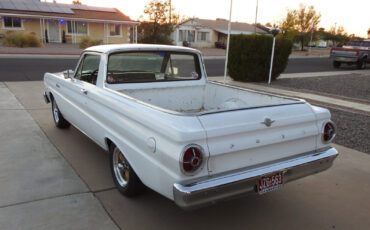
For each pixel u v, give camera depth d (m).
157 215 3.06
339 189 3.73
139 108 2.84
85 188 3.51
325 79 13.88
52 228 2.79
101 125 3.54
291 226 2.99
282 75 15.33
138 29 35.28
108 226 2.85
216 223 2.99
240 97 4.05
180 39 43.47
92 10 34.84
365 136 5.66
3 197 3.25
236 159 2.60
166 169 2.46
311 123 3.06
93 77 4.11
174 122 2.43
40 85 9.67
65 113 4.89
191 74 4.61
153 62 4.23
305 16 44.47
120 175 3.42
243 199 3.47
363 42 20.44
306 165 2.94
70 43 33.03
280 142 2.82
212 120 2.49
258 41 12.27
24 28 30.88
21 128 5.49
